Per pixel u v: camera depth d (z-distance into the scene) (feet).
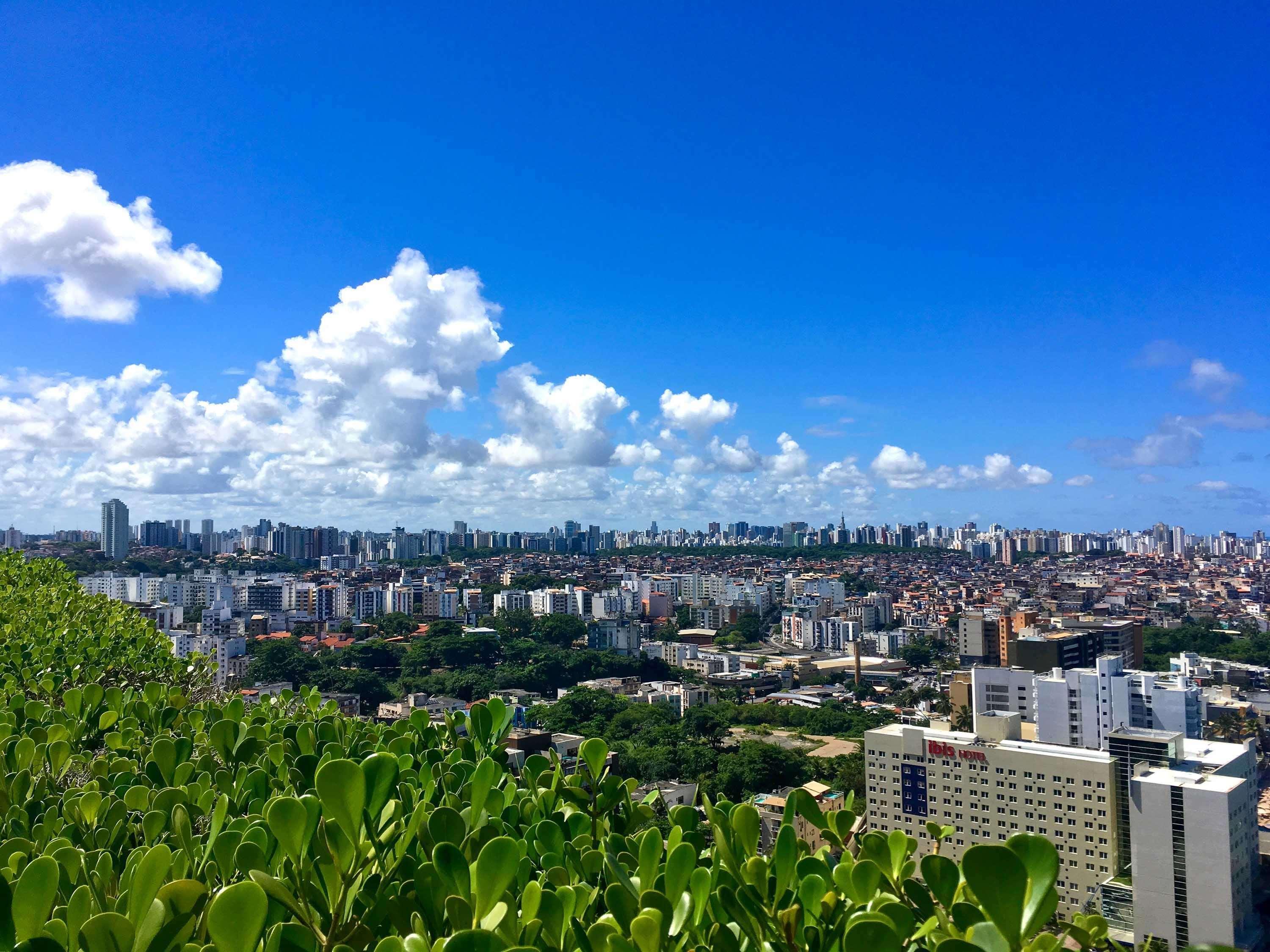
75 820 12.82
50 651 32.32
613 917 8.41
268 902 7.41
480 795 11.81
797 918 8.61
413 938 7.34
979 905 7.56
